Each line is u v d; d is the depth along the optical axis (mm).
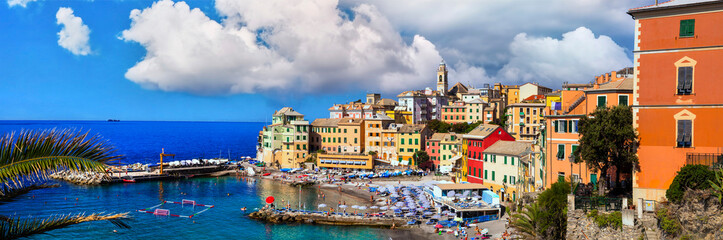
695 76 39500
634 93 41875
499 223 90125
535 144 81125
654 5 40906
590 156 50125
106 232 89188
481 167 114125
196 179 167500
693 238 35000
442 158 171750
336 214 102125
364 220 97438
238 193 136500
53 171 17031
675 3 40281
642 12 41156
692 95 39625
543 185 73062
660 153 40844
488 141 113938
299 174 173875
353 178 162500
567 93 68938
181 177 169500
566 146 64875
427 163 179875
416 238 85312
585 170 62562
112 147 18344
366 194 133625
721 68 38656
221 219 103062
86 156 17516
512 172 99938
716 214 34281
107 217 19422
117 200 122875
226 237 88938
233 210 112250
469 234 84375
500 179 104688
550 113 71750
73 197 125062
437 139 179875
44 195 127125
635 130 41906
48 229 17719
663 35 40531
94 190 137125
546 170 67500
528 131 174000
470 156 120062
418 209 102812
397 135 188500
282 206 116250
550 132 66875
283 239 87562
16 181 16641
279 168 193750
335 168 182125
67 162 16938
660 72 40781
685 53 39781
